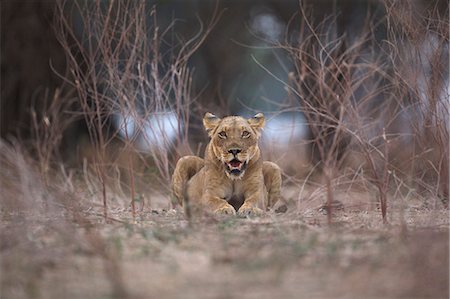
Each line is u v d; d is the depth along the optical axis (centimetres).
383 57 1778
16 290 773
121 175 1780
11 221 1145
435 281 787
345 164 1573
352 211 1344
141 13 1455
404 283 791
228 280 798
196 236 1001
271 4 2878
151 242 973
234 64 2903
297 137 1972
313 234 1003
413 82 1330
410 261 845
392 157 1560
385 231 1052
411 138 1567
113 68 1381
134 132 1502
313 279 802
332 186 1378
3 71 2562
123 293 751
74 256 895
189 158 1377
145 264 860
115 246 923
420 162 1484
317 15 2550
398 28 1477
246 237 989
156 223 1142
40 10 2567
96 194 1562
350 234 1027
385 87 1529
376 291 770
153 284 784
